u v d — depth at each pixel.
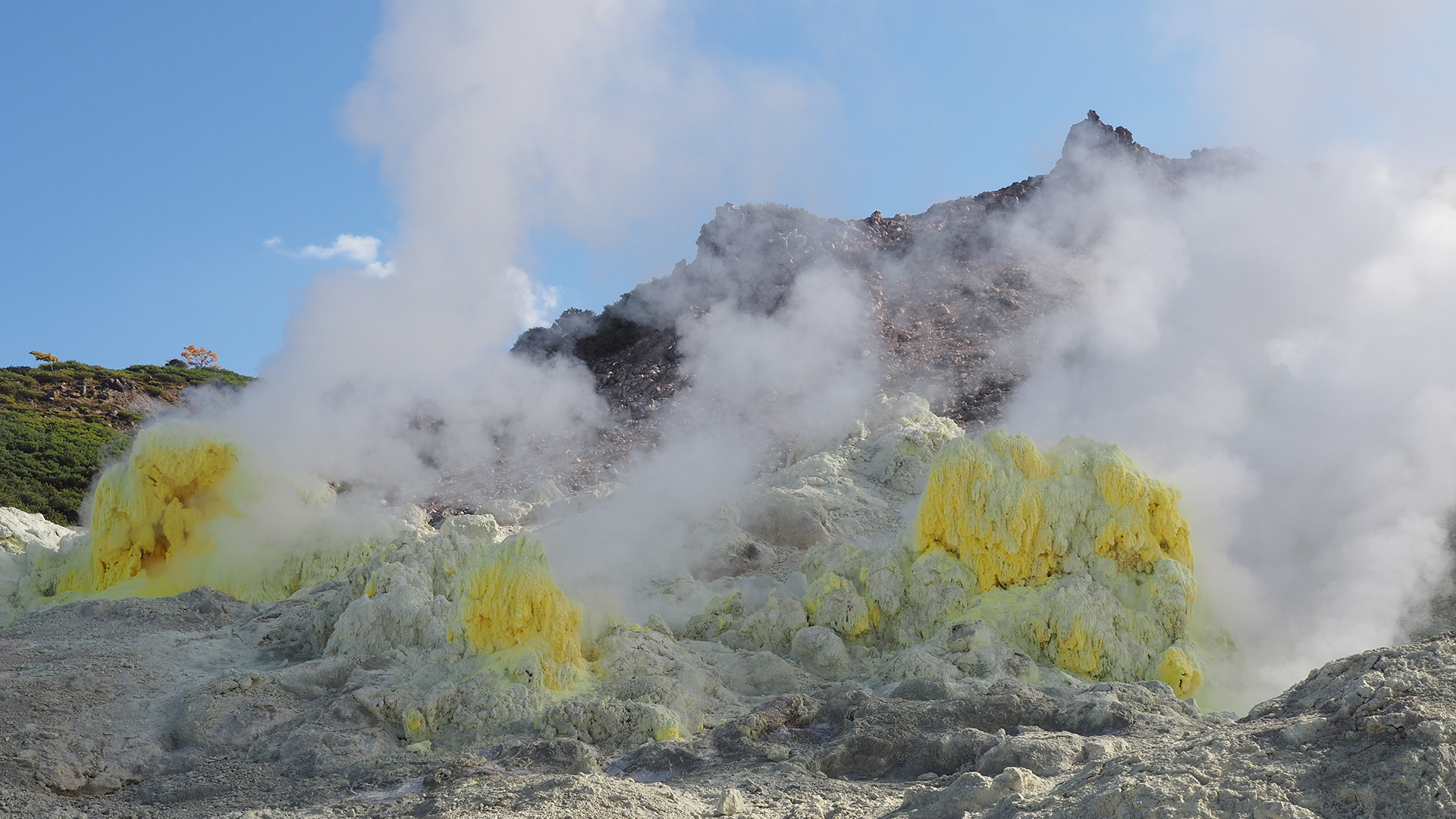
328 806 11.20
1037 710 12.92
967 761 11.49
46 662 16.28
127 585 23.86
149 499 24.45
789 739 13.07
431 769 12.62
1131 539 17.42
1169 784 7.64
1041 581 17.67
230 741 13.84
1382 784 7.37
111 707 14.62
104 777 12.82
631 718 13.67
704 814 10.08
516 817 9.51
